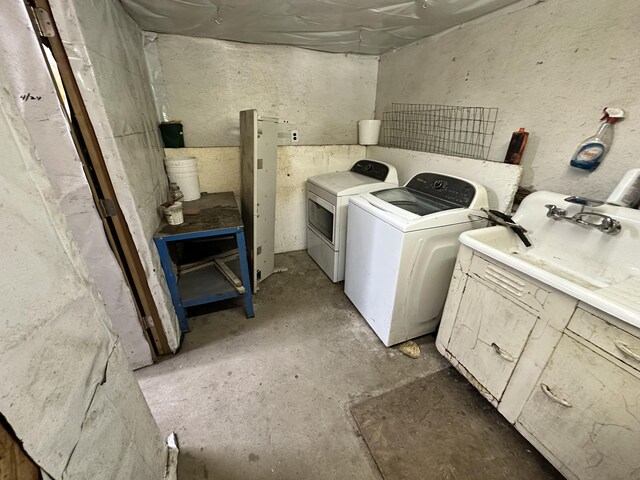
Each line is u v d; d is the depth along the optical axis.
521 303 1.10
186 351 1.71
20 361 0.46
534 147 1.54
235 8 1.64
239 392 1.45
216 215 1.85
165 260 1.58
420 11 1.67
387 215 1.54
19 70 0.91
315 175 2.83
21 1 0.87
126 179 1.25
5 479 0.42
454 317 1.46
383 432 1.28
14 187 0.49
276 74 2.47
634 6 1.11
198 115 2.37
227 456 1.18
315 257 2.78
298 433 1.27
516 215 1.45
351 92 2.77
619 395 0.84
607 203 1.14
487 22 1.68
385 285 1.63
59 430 0.54
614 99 1.22
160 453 1.02
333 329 1.90
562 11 1.33
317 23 1.87
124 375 0.81
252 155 1.95
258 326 1.92
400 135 2.57
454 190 1.68
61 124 1.02
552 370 1.02
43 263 0.53
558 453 1.03
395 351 1.73
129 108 1.46
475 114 1.85
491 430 1.29
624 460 0.85
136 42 1.83
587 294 0.86
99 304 0.71
